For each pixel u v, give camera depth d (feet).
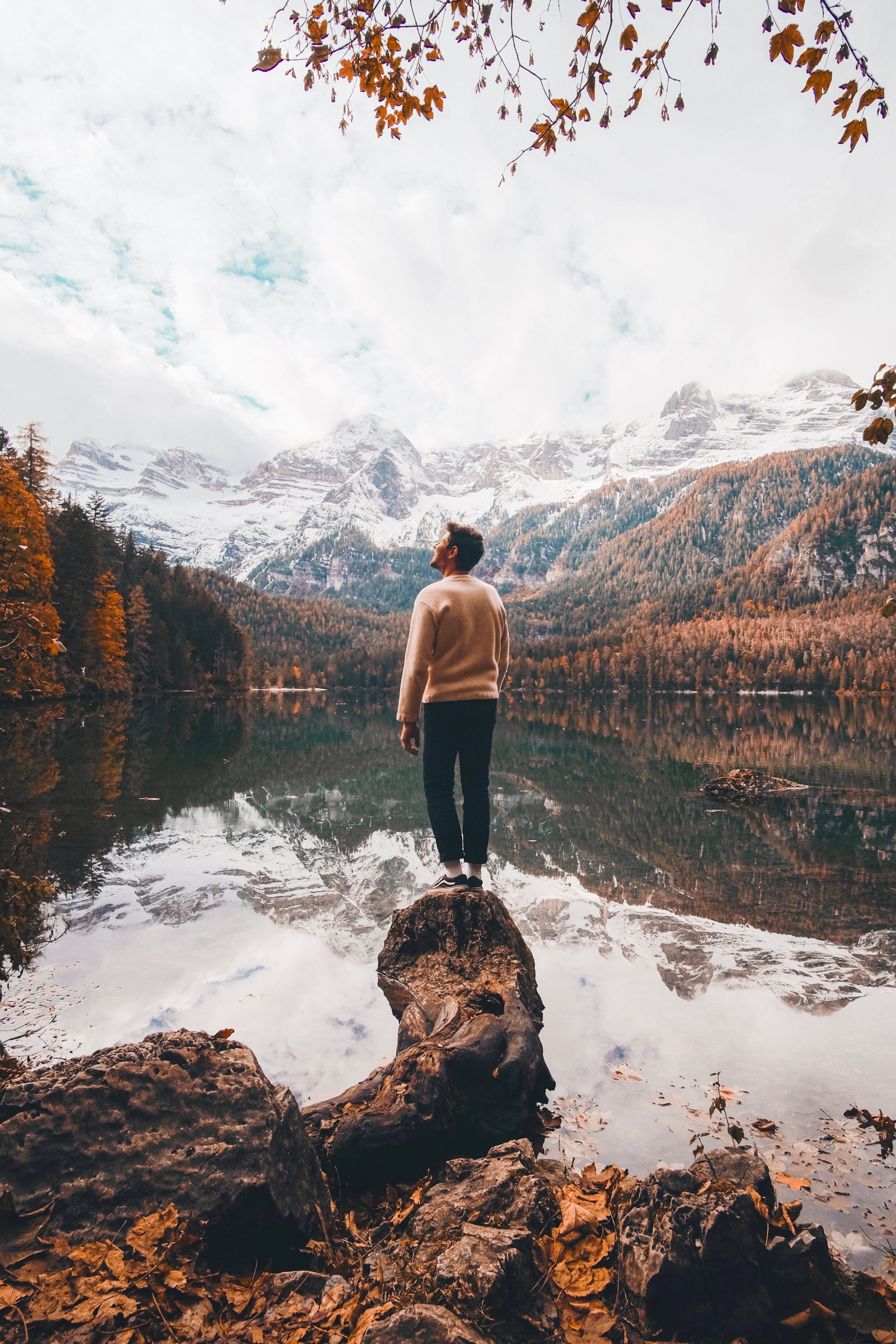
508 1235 4.79
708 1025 8.68
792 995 9.49
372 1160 6.41
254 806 25.09
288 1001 9.33
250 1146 5.40
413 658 10.95
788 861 17.25
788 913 13.07
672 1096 7.11
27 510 63.21
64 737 51.13
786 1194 5.55
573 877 15.85
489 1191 5.42
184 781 31.07
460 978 9.54
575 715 131.13
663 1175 5.13
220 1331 4.18
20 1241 4.56
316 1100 7.15
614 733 76.07
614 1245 4.88
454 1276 4.41
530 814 24.21
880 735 70.59
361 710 171.22
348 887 14.94
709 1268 4.39
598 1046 8.22
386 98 6.82
